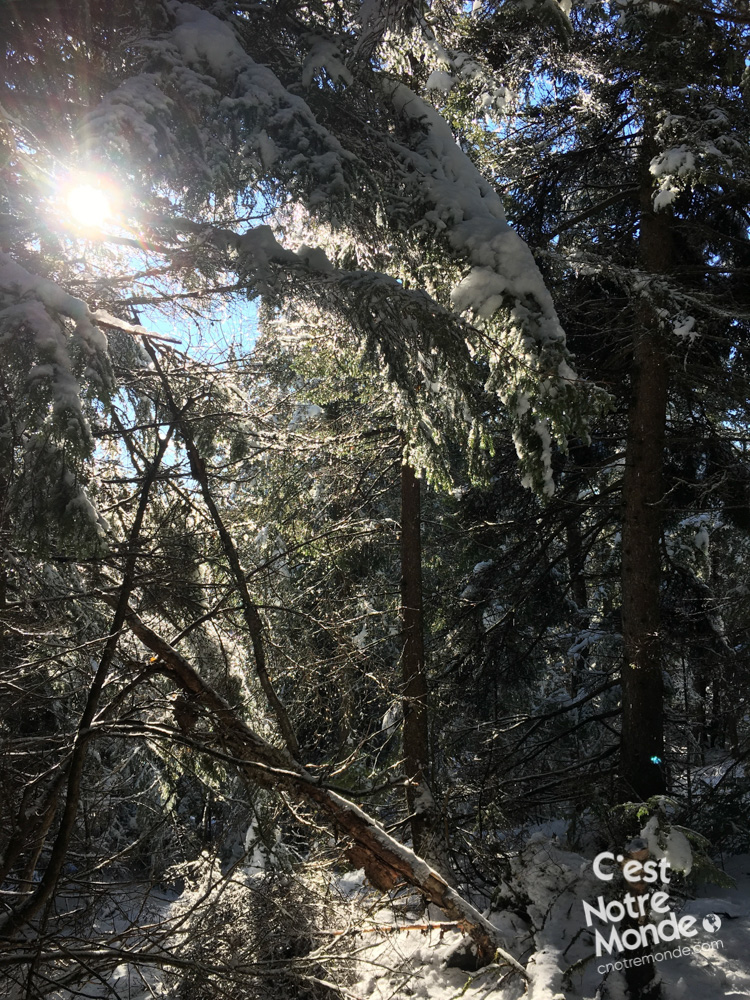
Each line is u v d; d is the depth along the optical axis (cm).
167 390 469
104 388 307
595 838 732
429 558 1126
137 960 390
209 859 531
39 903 383
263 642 622
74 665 466
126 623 484
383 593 957
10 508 291
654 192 774
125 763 580
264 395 641
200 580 554
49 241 382
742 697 919
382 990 582
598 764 855
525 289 508
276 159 398
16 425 285
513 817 848
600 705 1091
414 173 528
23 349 292
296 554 842
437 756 897
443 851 735
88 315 309
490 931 568
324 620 709
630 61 756
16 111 368
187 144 372
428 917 665
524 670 1027
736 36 702
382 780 826
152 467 460
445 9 562
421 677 862
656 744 795
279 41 493
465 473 988
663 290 722
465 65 545
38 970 430
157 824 546
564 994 510
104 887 478
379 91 520
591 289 893
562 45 743
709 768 907
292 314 514
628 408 863
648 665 802
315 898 531
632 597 823
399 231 514
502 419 767
